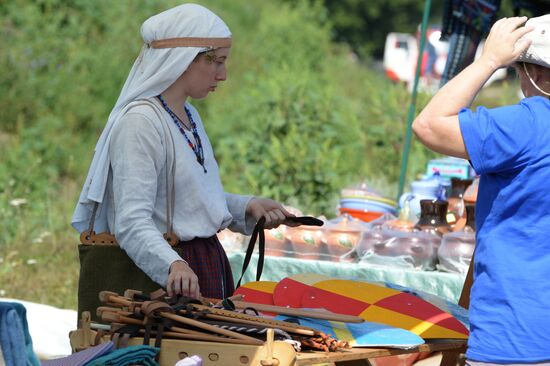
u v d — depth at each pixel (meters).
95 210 7.11
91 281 7.02
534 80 5.62
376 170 20.08
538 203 5.36
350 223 9.80
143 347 5.78
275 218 7.76
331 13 75.69
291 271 9.56
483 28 12.16
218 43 7.06
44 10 28.80
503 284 5.39
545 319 5.30
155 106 7.03
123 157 6.84
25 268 15.06
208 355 5.83
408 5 78.81
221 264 7.36
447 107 5.51
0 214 17.16
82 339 6.24
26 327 5.52
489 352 5.39
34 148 21.56
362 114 22.95
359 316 6.76
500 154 5.35
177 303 6.30
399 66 47.09
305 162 17.44
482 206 5.61
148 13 28.77
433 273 8.98
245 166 18.64
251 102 23.72
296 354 5.87
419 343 6.20
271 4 46.03
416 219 10.59
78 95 24.64
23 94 23.92
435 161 12.34
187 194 7.06
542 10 13.35
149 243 6.66
